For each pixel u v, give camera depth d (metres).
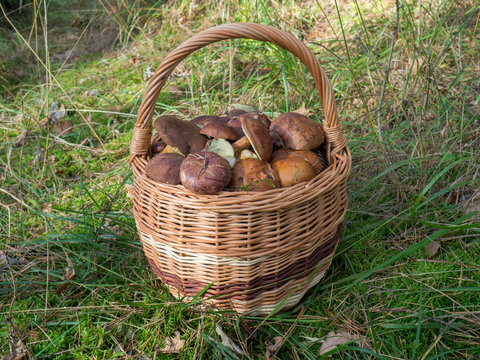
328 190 0.77
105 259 0.98
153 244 0.81
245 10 1.69
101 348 0.82
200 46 0.76
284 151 0.83
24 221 1.10
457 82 1.27
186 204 0.74
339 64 1.48
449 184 1.05
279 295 0.82
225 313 0.82
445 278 0.87
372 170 1.12
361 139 1.17
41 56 2.01
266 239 0.75
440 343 0.79
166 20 2.02
